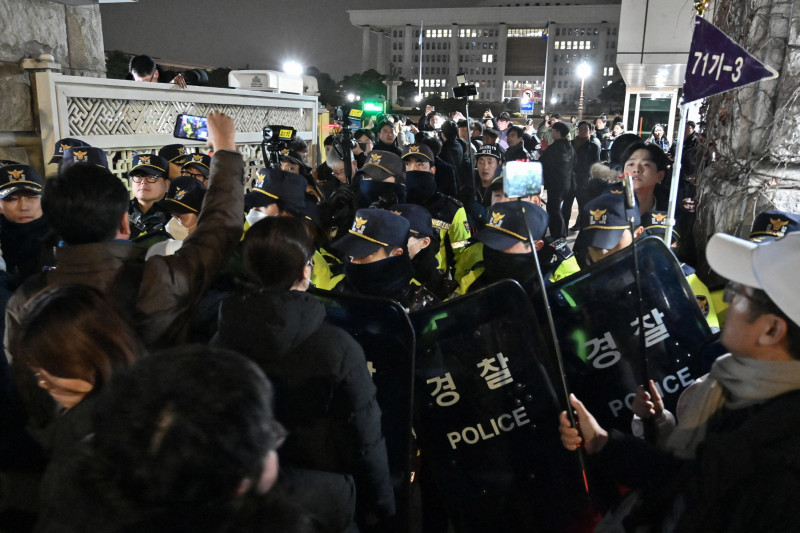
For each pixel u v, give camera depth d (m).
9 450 1.63
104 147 5.17
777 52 3.71
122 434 0.79
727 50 2.74
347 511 1.67
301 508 0.93
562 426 1.89
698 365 2.06
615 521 1.49
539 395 2.01
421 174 4.17
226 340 1.69
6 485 1.57
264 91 7.78
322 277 3.06
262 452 0.83
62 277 1.83
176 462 0.76
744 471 1.12
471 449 2.08
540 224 2.69
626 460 1.62
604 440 1.74
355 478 1.81
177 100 6.02
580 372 2.13
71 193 1.81
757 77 2.65
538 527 2.05
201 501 0.78
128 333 1.41
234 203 2.19
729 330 1.26
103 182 1.86
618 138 5.50
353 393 1.73
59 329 1.33
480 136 10.38
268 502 0.86
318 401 1.71
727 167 4.21
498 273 2.71
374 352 1.96
